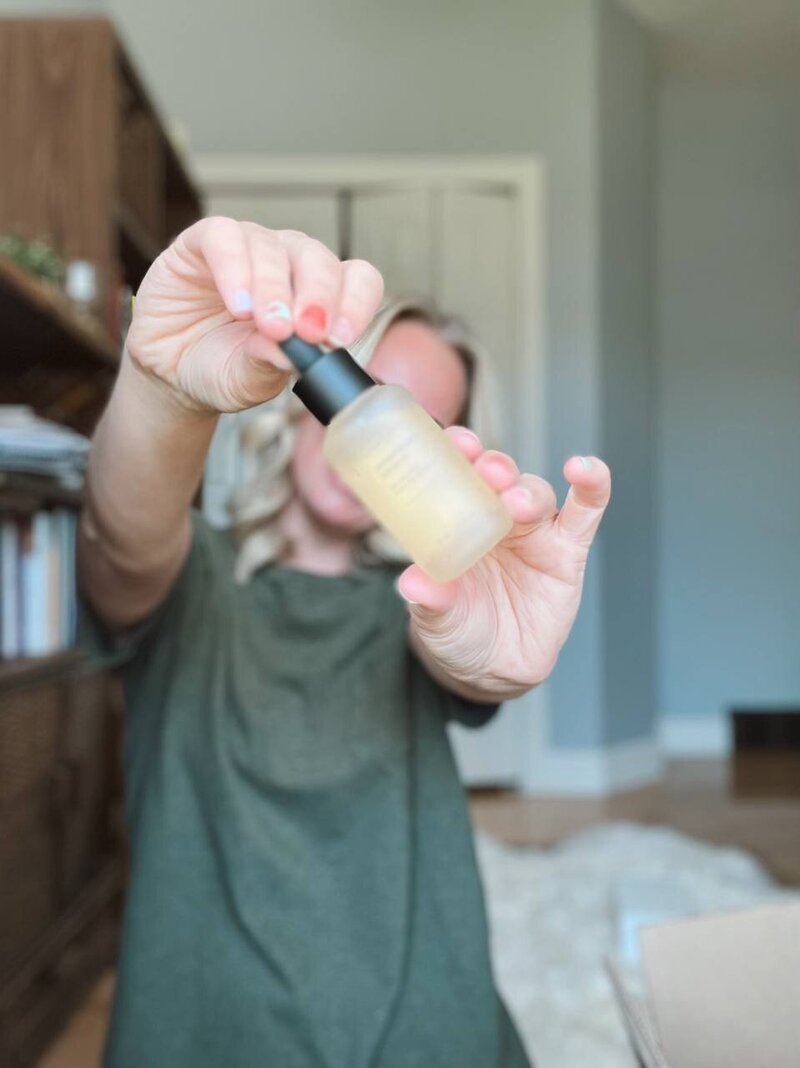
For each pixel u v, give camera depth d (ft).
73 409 7.39
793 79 16.75
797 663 16.96
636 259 14.80
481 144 13.85
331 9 13.79
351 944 2.48
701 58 15.96
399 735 2.66
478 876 2.62
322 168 13.71
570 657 13.91
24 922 5.63
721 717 16.98
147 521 2.08
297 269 1.40
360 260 1.47
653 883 8.23
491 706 2.68
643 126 15.01
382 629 2.77
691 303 16.96
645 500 15.01
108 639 2.60
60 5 11.76
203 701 2.64
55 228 7.45
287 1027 2.40
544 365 13.85
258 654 2.68
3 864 5.27
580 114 13.88
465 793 2.70
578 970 6.97
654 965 2.10
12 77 7.55
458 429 1.53
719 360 16.98
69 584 6.76
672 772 15.23
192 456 1.88
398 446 1.37
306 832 2.55
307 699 2.65
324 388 1.39
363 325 1.43
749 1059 2.03
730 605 16.98
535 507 1.49
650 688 15.06
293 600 2.75
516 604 1.81
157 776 2.62
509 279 13.93
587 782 13.82
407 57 13.83
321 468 2.74
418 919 2.55
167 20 13.70
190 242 1.45
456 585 1.71
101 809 7.45
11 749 5.39
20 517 6.20
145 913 2.52
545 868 9.55
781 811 12.68
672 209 16.94
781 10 14.52
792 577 16.94
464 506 1.38
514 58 13.88
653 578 15.28
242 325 1.53
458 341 2.74
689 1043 2.05
